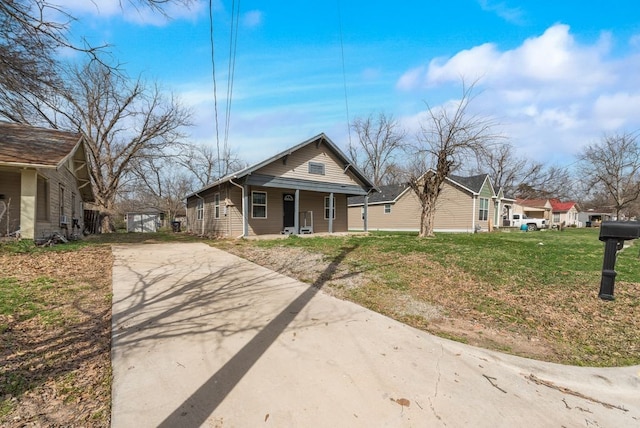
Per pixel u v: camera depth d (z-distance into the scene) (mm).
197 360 3041
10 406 2293
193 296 5051
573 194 49625
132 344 3330
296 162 15297
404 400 2555
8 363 2852
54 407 2312
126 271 6594
